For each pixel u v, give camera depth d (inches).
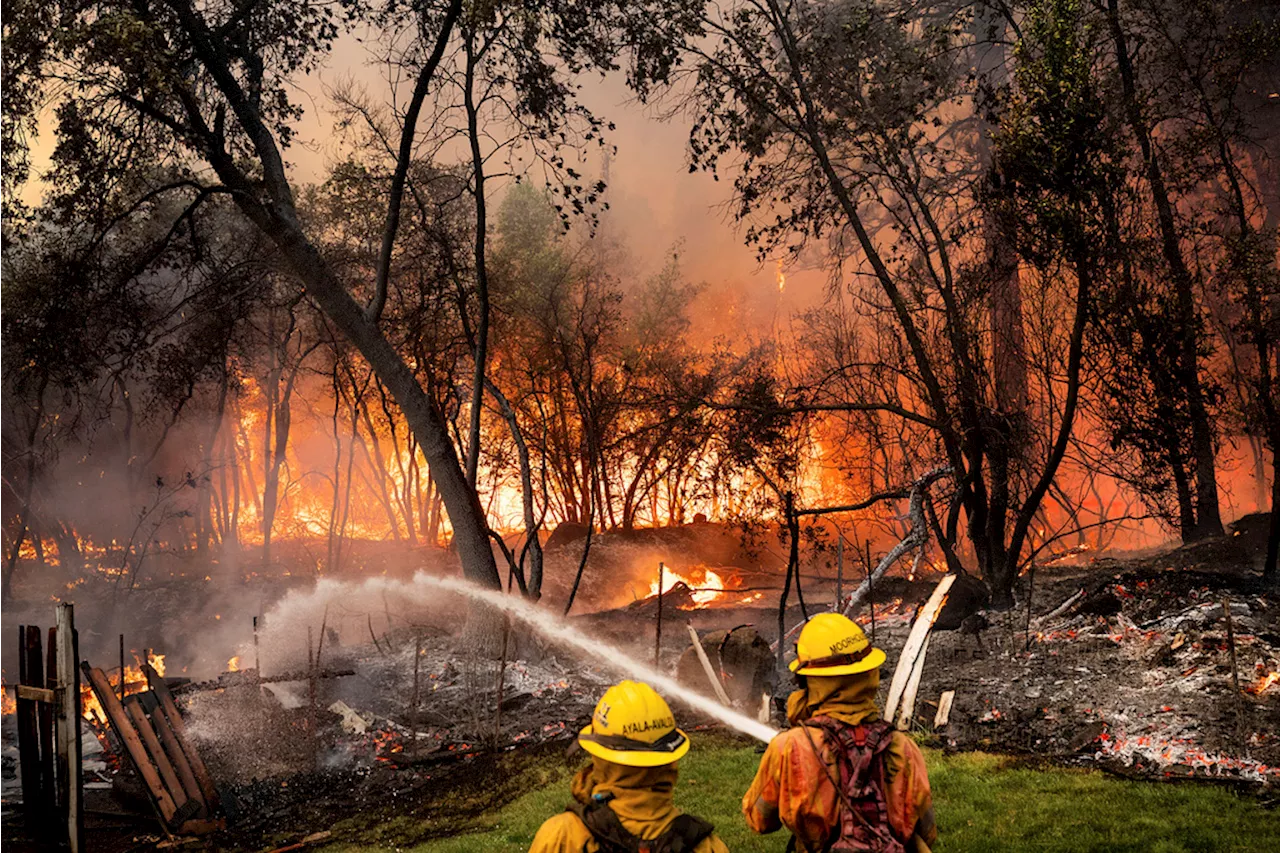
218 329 802.2
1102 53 711.1
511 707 467.8
